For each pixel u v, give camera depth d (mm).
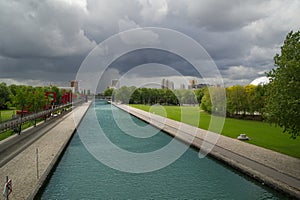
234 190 14406
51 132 30906
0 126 21250
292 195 11961
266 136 26688
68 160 20703
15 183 13250
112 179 16312
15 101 39000
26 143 23109
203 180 16016
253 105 43188
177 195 13852
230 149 20594
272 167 15539
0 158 17703
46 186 14961
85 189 14711
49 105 48906
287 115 14562
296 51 15320
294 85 14320
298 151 19766
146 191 14430
